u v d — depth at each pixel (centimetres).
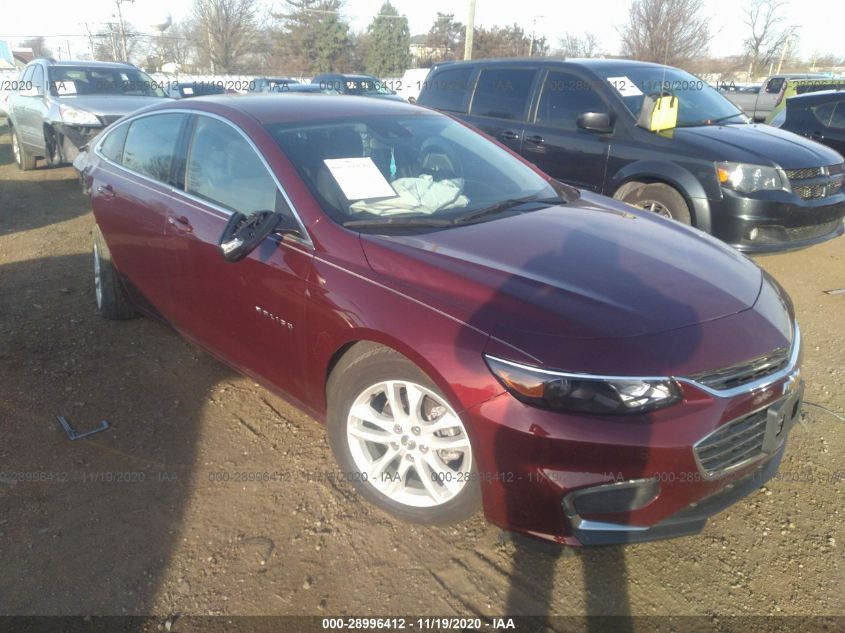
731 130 583
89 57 4425
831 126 817
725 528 273
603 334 222
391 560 254
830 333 464
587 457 214
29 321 465
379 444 276
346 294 261
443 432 247
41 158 1102
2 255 629
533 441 216
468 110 734
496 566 252
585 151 614
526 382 217
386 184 317
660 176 556
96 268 454
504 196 345
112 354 414
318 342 275
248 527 270
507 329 226
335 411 276
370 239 271
